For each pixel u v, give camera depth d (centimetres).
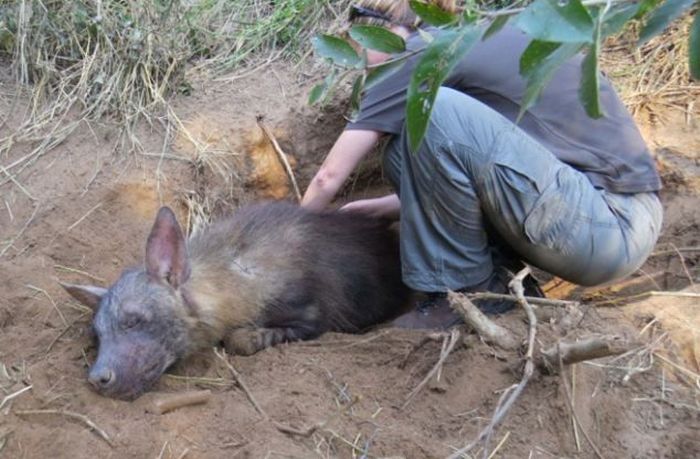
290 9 288
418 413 168
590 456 162
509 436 162
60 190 230
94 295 191
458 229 192
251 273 203
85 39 264
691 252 232
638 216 193
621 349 158
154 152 246
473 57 194
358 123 203
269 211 221
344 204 270
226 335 199
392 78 197
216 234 210
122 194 235
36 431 159
